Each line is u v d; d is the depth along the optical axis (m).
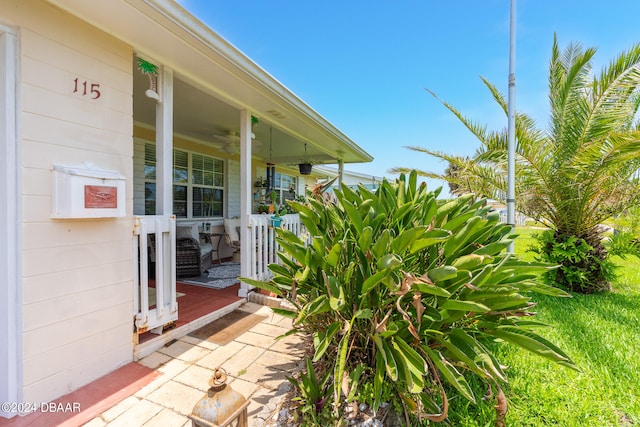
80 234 1.98
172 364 2.26
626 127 4.58
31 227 1.75
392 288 1.41
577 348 2.60
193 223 5.93
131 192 2.31
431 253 1.78
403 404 1.61
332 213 2.04
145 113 4.36
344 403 1.66
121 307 2.22
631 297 4.27
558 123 4.50
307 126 4.62
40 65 1.78
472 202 2.13
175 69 2.73
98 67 2.09
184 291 3.84
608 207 4.53
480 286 1.56
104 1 1.82
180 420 1.70
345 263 1.81
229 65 2.70
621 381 2.12
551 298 4.14
